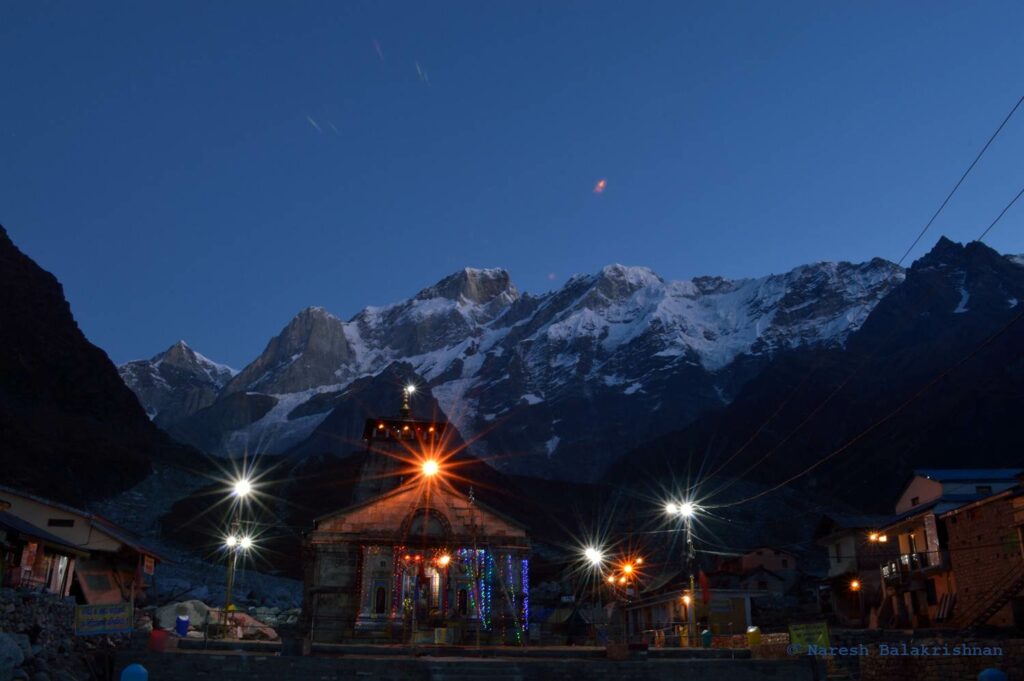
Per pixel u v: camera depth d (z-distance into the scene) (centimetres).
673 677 3142
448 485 5631
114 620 2883
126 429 17125
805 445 19588
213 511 13638
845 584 7138
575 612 8800
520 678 3036
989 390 16475
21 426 13950
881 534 6575
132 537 6375
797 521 14200
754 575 8588
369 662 2994
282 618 7038
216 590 8369
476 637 4738
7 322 17275
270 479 15838
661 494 18675
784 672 3212
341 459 16700
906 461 16050
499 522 5562
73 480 13250
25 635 2902
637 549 13250
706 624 6306
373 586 5325
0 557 3522
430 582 5384
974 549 5038
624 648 3306
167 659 2927
